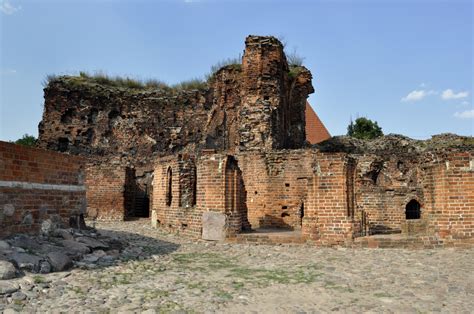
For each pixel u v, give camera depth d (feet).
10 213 31.12
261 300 22.12
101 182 79.71
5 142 30.81
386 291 23.81
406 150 93.66
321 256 36.04
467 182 39.91
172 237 50.75
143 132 99.04
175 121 97.76
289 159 64.49
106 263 31.50
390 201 68.44
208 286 25.21
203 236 46.52
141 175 89.10
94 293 22.86
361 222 42.73
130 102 100.42
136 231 57.82
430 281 26.17
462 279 26.66
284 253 37.93
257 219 64.54
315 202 42.70
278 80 78.95
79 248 32.96
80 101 99.96
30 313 18.86
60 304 20.48
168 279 27.02
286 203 63.77
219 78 88.43
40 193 34.78
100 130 99.71
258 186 65.21
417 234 44.01
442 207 40.29
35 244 30.55
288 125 90.48
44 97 99.50
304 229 42.96
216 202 46.50
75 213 39.83
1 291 21.47
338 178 41.98
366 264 32.12
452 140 94.73
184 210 52.47
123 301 21.44
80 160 40.91
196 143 94.94
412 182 78.28
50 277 25.46
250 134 76.54
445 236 39.93
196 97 96.63
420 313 19.63
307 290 24.23
